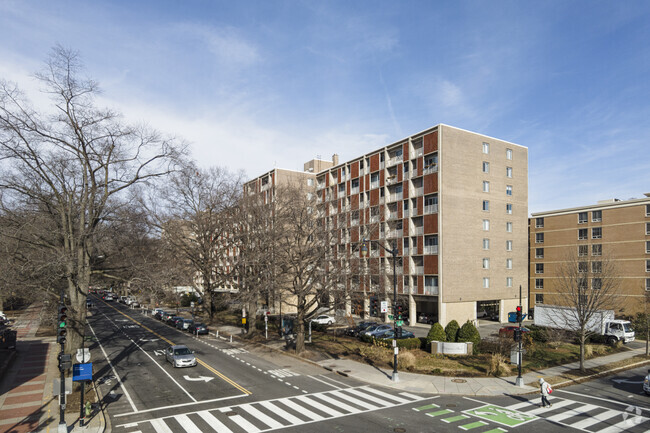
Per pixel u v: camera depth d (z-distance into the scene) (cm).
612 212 5134
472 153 4956
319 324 4462
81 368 1645
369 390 2198
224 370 2650
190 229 4928
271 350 3344
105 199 2555
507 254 5212
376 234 5312
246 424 1680
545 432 1588
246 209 4025
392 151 5475
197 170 4319
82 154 2520
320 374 2556
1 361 2759
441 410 1862
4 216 2527
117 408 1891
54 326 4509
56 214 2705
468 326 3167
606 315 3688
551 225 5844
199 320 5306
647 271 4738
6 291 2523
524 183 5478
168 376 2486
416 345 3306
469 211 4869
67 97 2314
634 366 2838
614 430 1611
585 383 2366
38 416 1778
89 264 2642
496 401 2003
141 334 4328
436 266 4644
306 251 3127
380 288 3322
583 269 3231
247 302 4062
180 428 1638
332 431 1603
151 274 2872
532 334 3638
